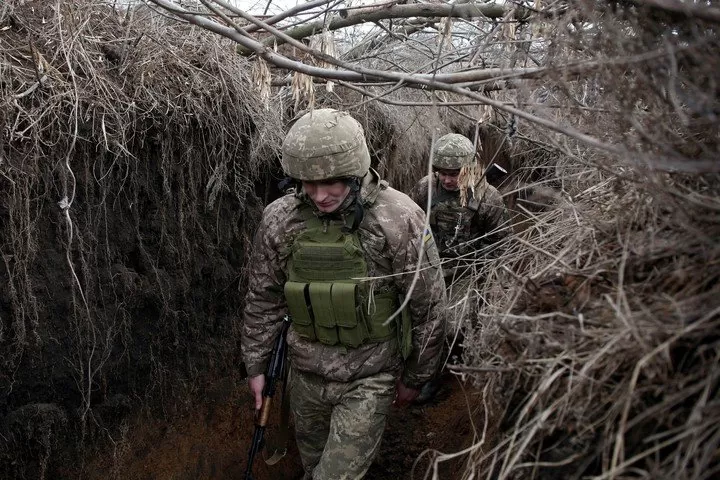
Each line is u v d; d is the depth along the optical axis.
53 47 2.57
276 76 3.60
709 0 1.36
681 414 1.14
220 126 2.99
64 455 2.58
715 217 1.28
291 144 2.11
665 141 1.31
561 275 1.54
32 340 2.38
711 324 1.13
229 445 3.16
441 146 3.33
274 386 2.51
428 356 2.36
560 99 1.77
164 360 2.97
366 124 4.11
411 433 3.42
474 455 1.62
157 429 2.94
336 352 2.31
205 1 1.74
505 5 1.94
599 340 1.26
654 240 1.39
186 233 2.96
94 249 2.55
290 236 2.30
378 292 2.25
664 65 1.30
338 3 1.99
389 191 2.30
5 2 2.49
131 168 2.67
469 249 3.43
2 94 2.26
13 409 2.41
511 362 1.43
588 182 1.98
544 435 1.30
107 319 2.63
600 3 1.40
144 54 2.85
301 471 3.29
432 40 3.64
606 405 1.23
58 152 2.39
